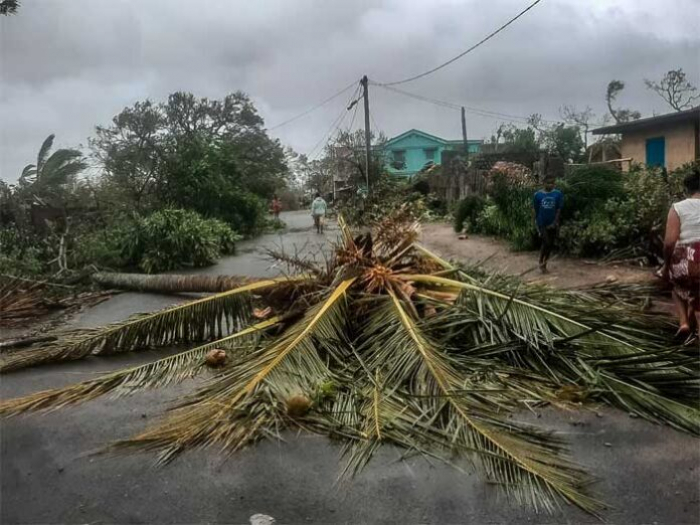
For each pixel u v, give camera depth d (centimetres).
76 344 643
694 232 548
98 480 378
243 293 716
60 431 450
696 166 1169
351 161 2627
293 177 3950
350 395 462
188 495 357
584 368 492
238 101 3319
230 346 606
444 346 536
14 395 554
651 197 1062
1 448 427
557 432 420
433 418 409
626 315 599
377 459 387
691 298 544
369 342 562
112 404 500
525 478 350
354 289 673
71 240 1295
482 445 380
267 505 346
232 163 2316
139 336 669
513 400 455
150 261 1365
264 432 411
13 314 884
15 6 1102
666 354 484
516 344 534
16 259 1130
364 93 2550
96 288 1094
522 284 686
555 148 2431
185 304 699
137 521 336
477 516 329
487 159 2202
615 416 446
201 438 403
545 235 1023
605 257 1092
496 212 1525
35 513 346
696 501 337
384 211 1033
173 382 540
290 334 543
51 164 1451
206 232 1499
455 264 812
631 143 2072
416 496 348
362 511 338
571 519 323
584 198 1176
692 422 419
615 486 353
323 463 385
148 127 2161
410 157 4834
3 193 1355
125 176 2006
